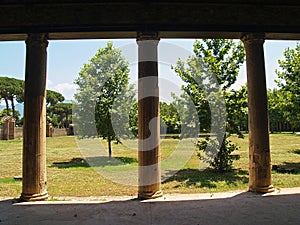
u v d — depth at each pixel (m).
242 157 13.27
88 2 5.86
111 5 5.91
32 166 5.68
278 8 6.20
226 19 6.05
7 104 43.62
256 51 6.20
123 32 5.98
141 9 5.93
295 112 12.02
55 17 5.88
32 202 5.53
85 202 5.53
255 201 5.36
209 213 4.68
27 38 5.92
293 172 9.23
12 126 30.67
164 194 6.31
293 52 12.12
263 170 6.02
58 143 24.12
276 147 17.83
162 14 5.95
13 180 8.36
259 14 6.14
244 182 7.91
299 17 6.22
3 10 5.89
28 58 5.86
